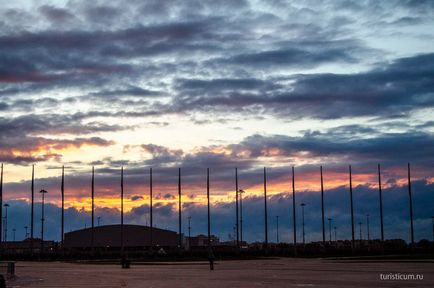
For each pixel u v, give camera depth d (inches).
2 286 1536.7
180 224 5521.7
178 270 2753.4
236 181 5531.5
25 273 2603.3
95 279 2087.8
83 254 5506.9
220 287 1601.9
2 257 5388.8
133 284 1785.2
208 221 5162.4
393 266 2719.0
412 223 5216.5
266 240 5354.3
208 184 5211.6
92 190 5447.8
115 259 4886.8
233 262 3823.8
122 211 5231.3
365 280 1793.8
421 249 5187.0
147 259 4510.3
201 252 5236.2
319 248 6181.1
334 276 2044.8
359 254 4963.1
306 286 1592.0
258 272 2433.6
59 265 3747.5
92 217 5398.6
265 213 5403.5
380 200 5285.4
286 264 3319.4
